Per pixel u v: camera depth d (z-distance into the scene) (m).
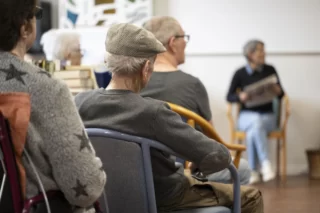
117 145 2.13
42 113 1.54
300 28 7.15
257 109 6.77
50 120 1.55
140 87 2.24
